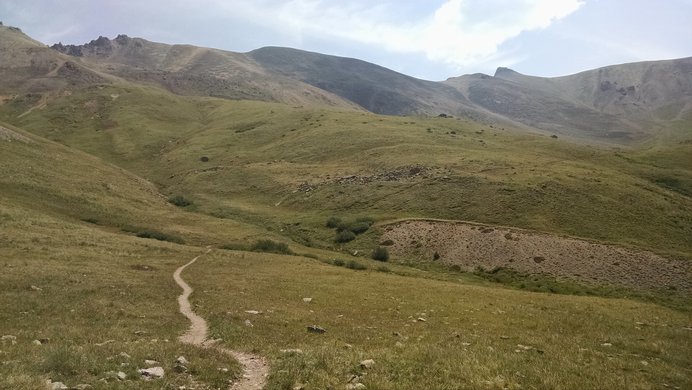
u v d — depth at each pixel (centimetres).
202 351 1738
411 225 8725
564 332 2795
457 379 1484
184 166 16012
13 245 4728
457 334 2472
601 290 6181
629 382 1593
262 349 1892
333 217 9925
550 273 6756
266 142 18188
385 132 17112
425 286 4847
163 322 2458
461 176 10869
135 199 10294
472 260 7388
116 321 2370
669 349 2381
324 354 1711
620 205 8975
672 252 7194
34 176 9088
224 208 11631
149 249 6034
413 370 1555
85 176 10562
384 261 7794
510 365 1705
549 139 18125
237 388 1389
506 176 10662
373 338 2267
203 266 5238
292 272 5212
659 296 6034
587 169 11550
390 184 11506
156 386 1269
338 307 3356
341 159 14712
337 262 6800
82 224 7544
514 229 7931
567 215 8512
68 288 3138
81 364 1395
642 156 16612
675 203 9506
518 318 3244
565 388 1459
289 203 11912
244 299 3341
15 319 2231
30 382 1171
